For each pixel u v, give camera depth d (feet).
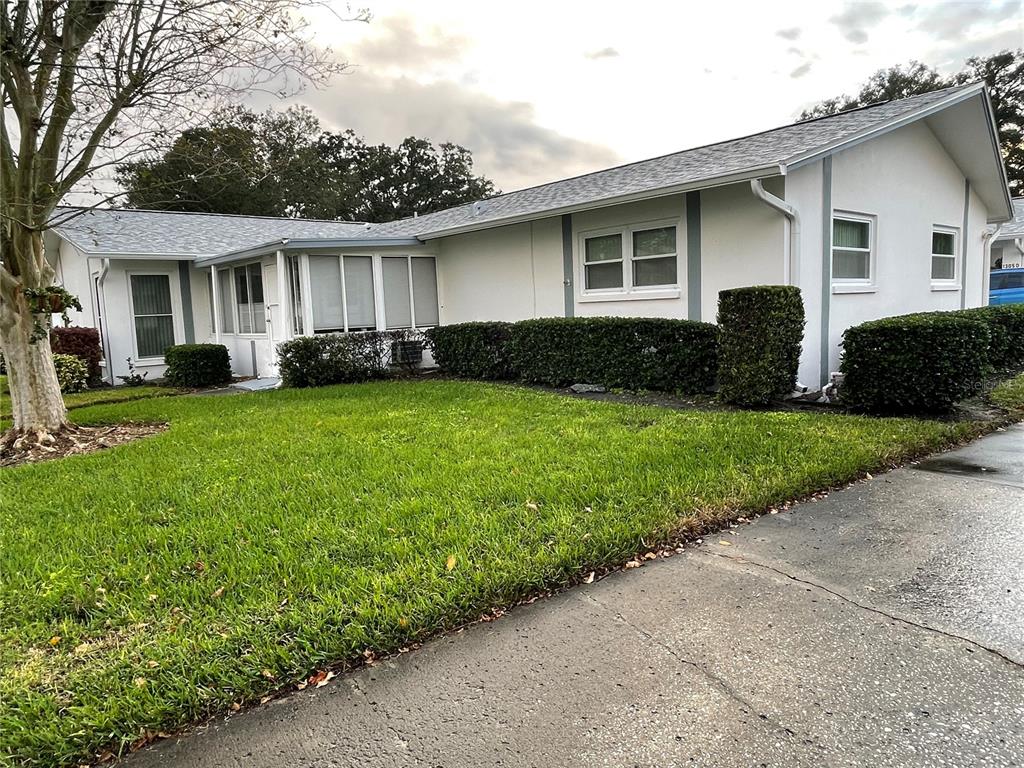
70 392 38.37
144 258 42.27
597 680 7.55
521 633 8.66
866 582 9.82
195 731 6.95
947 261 36.24
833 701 7.03
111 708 7.14
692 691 7.29
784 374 23.68
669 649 8.15
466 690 7.46
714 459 15.70
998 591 9.41
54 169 22.31
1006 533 11.49
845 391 22.74
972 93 29.78
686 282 29.48
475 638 8.57
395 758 6.41
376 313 40.50
